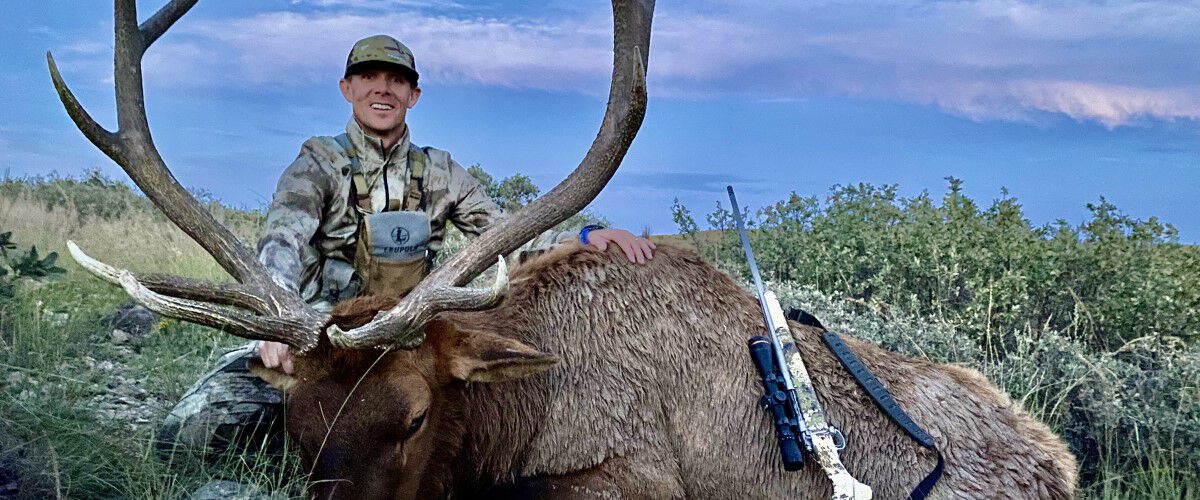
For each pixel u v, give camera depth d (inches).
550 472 80.4
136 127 76.0
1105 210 164.4
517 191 280.5
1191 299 149.4
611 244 86.7
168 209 75.2
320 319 69.4
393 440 67.7
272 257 87.3
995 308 151.3
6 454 78.0
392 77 95.2
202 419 91.9
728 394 82.0
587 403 80.2
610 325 82.0
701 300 85.0
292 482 86.5
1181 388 114.6
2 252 121.3
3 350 102.5
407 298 69.1
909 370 87.8
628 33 82.9
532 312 81.7
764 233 187.5
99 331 126.0
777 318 82.7
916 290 164.9
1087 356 127.3
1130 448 109.4
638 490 79.9
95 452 81.2
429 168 99.7
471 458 77.2
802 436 79.0
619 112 83.3
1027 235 163.6
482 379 71.4
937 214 174.9
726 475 82.0
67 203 262.2
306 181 92.4
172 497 80.4
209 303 70.6
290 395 68.7
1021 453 84.3
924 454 81.5
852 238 175.0
